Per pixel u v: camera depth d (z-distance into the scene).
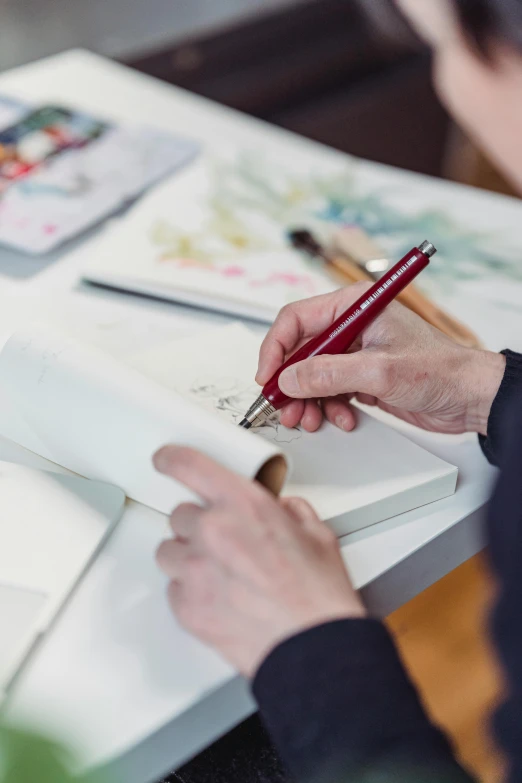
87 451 0.55
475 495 0.60
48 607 0.47
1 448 0.59
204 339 0.70
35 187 0.94
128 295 0.81
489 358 0.64
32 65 1.22
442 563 0.58
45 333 0.59
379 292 0.62
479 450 0.65
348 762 0.40
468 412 0.64
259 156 1.06
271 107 1.72
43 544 0.51
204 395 0.63
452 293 0.84
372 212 0.96
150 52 1.48
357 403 0.69
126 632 0.47
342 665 0.42
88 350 0.58
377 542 0.55
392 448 0.61
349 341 0.62
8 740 0.38
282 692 0.41
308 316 0.66
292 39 1.68
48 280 0.83
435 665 1.14
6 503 0.53
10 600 0.47
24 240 0.85
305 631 0.42
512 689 0.38
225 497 0.46
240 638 0.44
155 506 0.54
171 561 0.47
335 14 1.71
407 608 1.22
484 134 0.33
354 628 0.43
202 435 0.51
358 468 0.58
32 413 0.57
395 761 0.40
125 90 1.18
